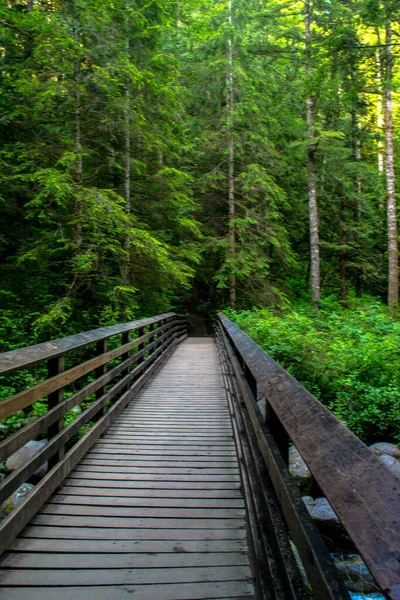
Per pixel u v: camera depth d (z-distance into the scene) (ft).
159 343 34.58
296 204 65.46
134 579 7.41
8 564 7.77
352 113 61.36
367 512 2.54
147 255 37.11
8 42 30.83
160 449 14.53
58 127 33.45
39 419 9.39
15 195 31.37
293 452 20.95
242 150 56.08
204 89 56.44
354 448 3.28
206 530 9.20
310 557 3.41
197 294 72.08
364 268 64.59
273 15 51.80
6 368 7.68
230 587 7.24
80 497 10.66
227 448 14.71
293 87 55.62
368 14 31.48
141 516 9.77
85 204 29.89
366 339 32.04
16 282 33.40
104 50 31.76
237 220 53.98
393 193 53.57
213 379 27.37
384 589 1.96
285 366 28.25
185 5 56.34
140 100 35.88
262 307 52.95
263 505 6.59
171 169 38.88
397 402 23.67
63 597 6.89
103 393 16.26
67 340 11.96
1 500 7.47
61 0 29.68
